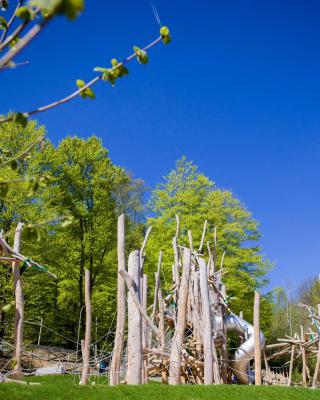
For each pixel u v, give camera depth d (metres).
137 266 12.01
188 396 9.74
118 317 11.43
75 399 8.91
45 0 1.83
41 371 16.41
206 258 26.19
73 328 29.56
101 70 3.08
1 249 11.92
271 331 34.00
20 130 24.59
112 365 11.11
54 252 25.52
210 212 27.22
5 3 3.34
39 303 27.41
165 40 3.21
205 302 13.14
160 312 15.52
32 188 3.35
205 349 12.59
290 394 10.89
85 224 30.17
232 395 10.20
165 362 14.04
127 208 35.91
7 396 8.66
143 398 9.34
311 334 17.92
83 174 31.33
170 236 26.69
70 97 3.03
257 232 28.36
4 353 16.86
